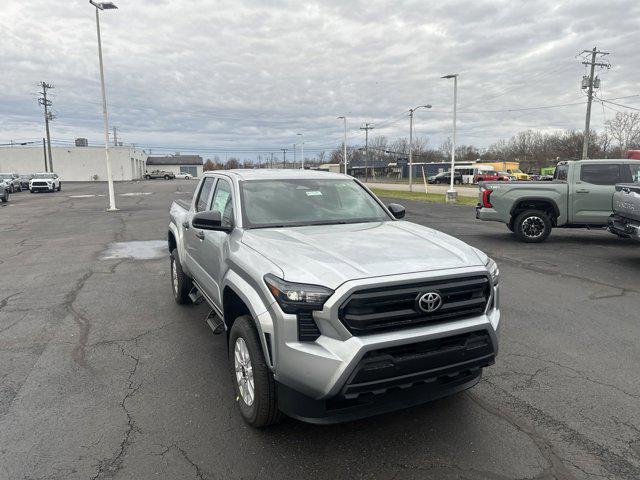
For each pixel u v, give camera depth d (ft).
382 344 9.04
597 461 9.77
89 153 277.44
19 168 272.72
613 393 12.66
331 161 433.89
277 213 13.82
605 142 231.09
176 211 20.97
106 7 72.69
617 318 18.84
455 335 9.73
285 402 9.75
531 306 20.48
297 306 9.20
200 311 20.07
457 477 9.30
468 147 431.84
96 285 24.86
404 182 252.62
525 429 10.94
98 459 9.94
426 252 10.75
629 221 27.43
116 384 13.37
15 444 10.47
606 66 138.82
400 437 10.67
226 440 10.61
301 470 9.54
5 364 14.74
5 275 27.43
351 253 10.54
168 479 9.30
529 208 37.65
